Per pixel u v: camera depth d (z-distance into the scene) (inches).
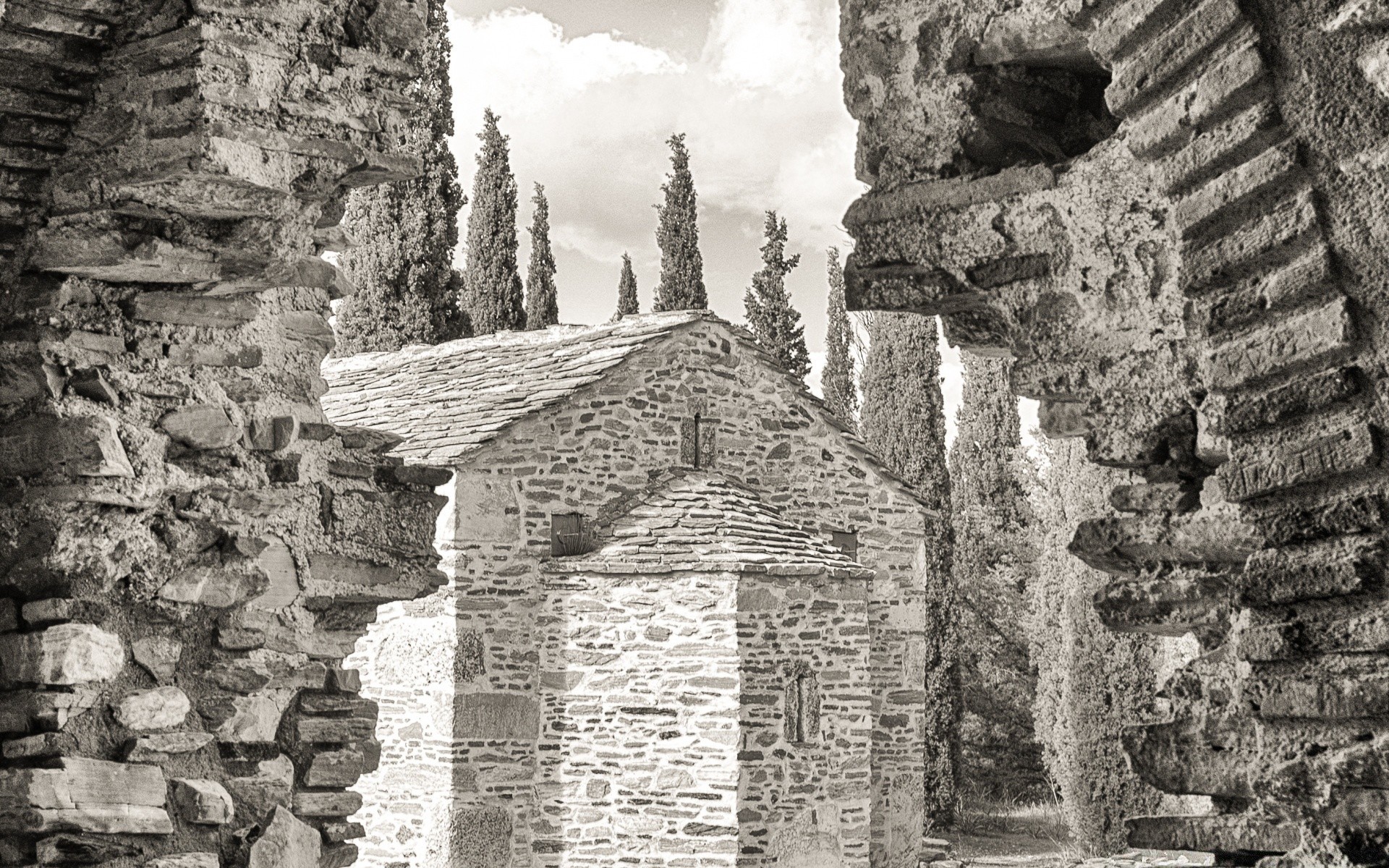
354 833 244.8
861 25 181.3
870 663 730.2
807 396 729.6
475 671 614.9
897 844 742.5
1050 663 940.0
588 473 644.7
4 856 204.1
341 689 244.8
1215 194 141.6
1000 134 174.7
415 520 256.8
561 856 605.9
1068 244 162.6
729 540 610.5
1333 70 133.3
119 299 223.3
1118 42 151.5
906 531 762.8
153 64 207.3
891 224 176.6
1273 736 139.9
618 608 609.0
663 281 1295.5
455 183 1127.0
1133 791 828.0
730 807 581.6
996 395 1358.3
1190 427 155.3
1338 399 133.7
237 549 230.5
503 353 762.2
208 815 220.7
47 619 211.0
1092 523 165.9
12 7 202.4
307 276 241.6
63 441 212.4
